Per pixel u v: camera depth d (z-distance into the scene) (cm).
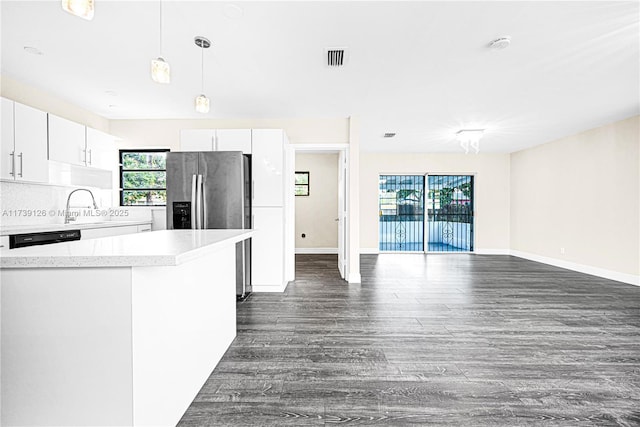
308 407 160
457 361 209
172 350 142
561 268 540
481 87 325
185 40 238
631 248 425
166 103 381
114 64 278
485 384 182
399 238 740
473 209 720
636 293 379
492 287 409
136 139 449
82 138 355
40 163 304
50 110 352
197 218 351
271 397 168
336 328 267
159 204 461
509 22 211
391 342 239
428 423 148
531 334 254
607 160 460
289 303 340
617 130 444
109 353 111
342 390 175
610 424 148
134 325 112
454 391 175
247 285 388
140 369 116
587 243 495
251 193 391
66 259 107
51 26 218
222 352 214
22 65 279
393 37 231
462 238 732
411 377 189
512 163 695
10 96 308
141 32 226
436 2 191
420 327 269
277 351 223
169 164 359
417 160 713
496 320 286
